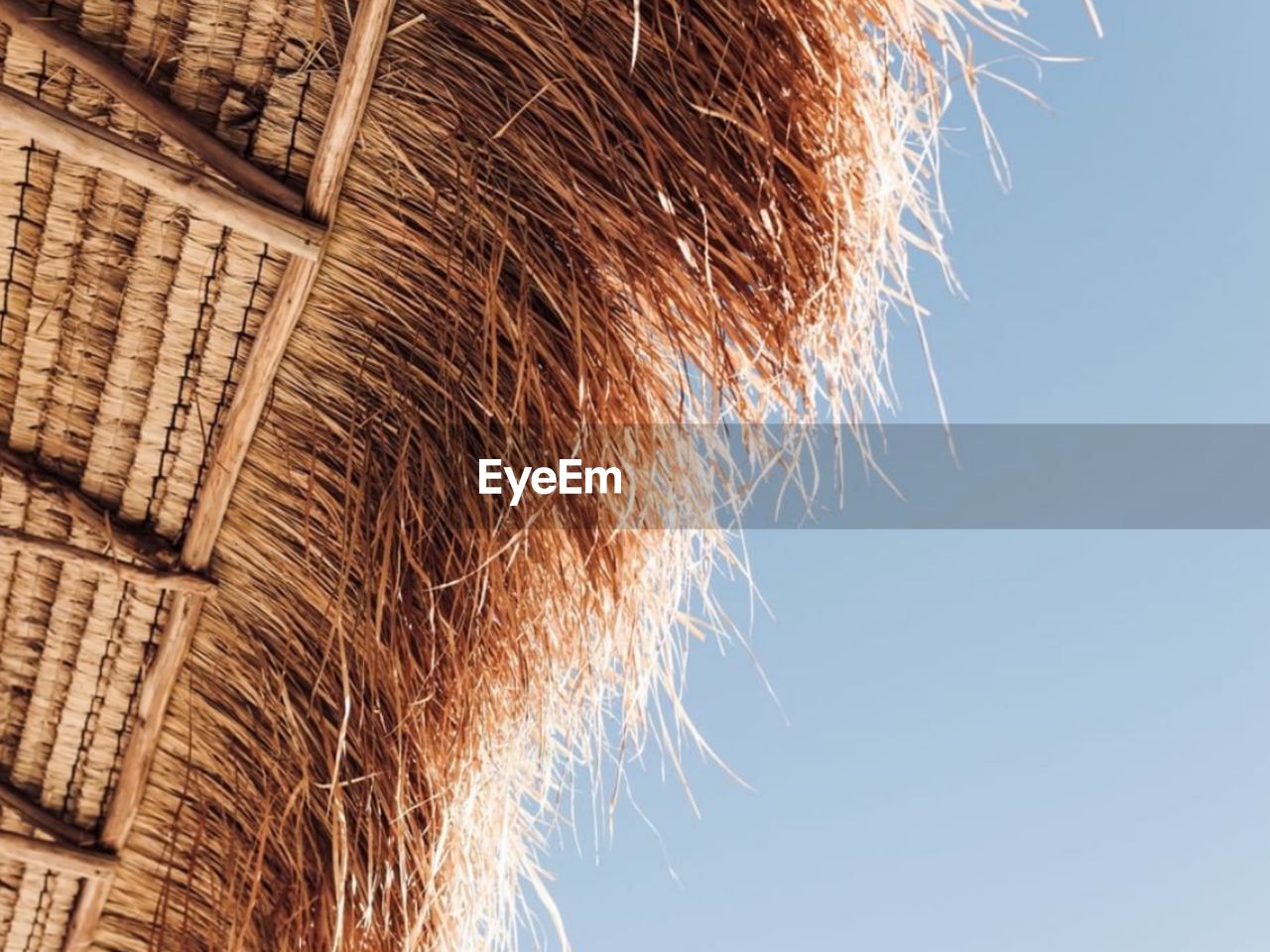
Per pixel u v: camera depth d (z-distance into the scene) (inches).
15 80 55.7
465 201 58.2
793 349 57.5
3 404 64.4
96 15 55.1
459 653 64.8
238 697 71.4
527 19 55.7
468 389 62.3
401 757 66.2
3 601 71.0
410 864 68.1
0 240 60.3
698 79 55.1
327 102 57.4
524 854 69.8
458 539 64.1
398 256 60.5
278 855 71.4
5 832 73.5
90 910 76.0
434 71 57.2
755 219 55.4
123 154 55.2
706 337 58.0
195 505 67.3
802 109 55.0
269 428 65.2
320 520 66.0
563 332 60.5
